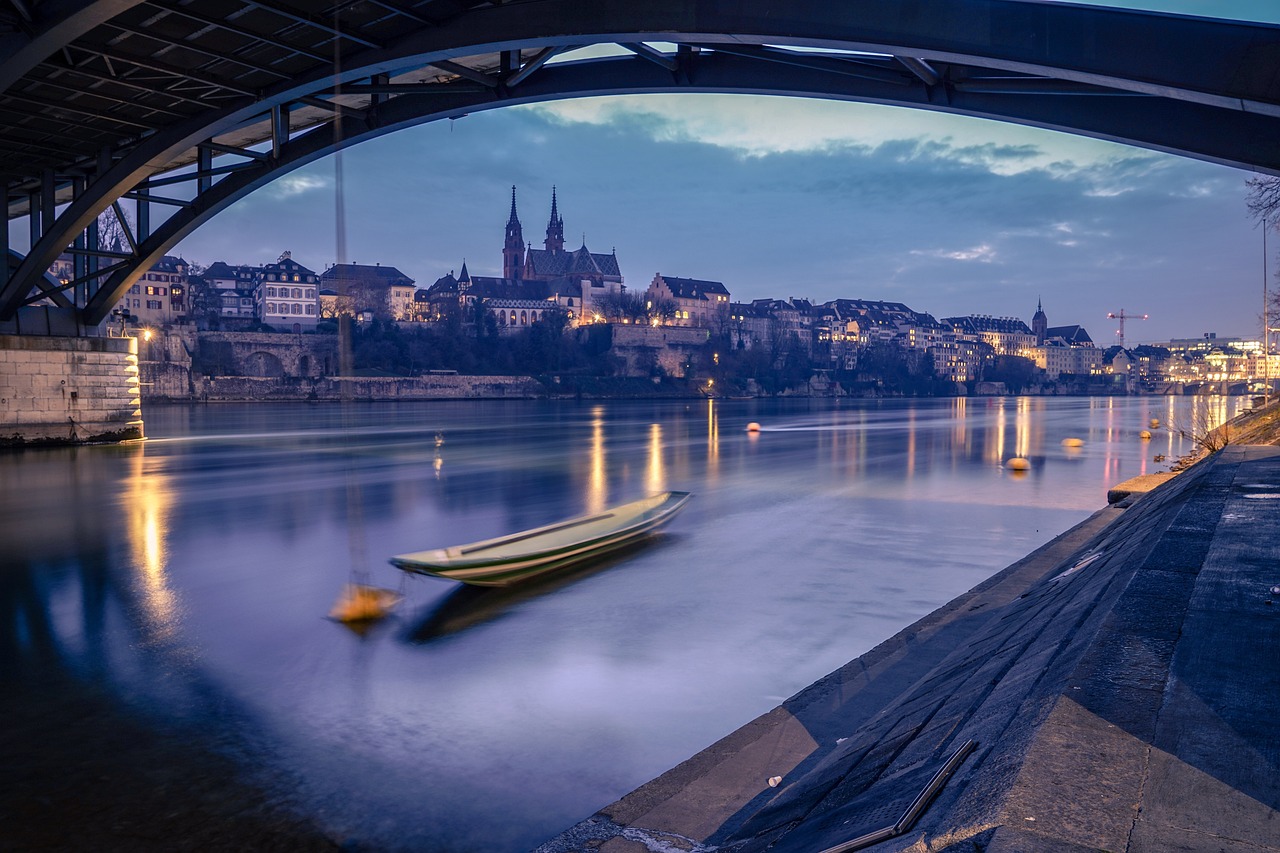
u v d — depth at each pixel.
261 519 22.14
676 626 11.92
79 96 24.66
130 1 16.64
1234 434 25.47
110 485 29.03
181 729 8.41
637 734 8.15
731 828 5.16
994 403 158.00
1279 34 11.02
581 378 155.88
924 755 3.84
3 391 38.44
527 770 7.38
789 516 22.14
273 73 22.70
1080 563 9.58
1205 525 6.57
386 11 19.03
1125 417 89.88
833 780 4.49
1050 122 15.87
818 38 14.76
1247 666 3.48
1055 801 2.52
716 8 15.77
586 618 12.35
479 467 35.91
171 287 128.75
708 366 180.62
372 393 126.44
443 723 8.50
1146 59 11.88
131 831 6.34
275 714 8.83
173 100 24.95
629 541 18.25
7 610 13.23
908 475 32.53
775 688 9.40
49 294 36.78
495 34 18.44
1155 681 3.38
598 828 5.38
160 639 11.62
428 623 12.19
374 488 28.69
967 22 13.26
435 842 6.18
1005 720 3.56
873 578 14.88
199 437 53.28
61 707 9.05
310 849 6.08
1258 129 13.94
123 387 42.97
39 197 38.38
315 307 150.88
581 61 21.98
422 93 23.17
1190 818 2.37
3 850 6.04
